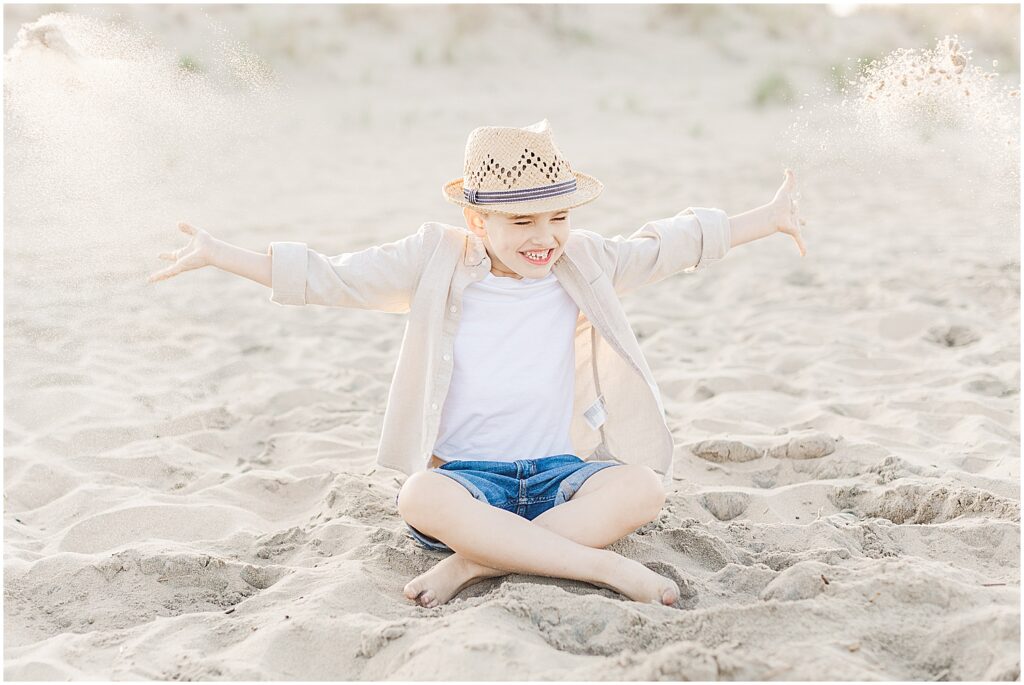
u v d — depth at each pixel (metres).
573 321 2.82
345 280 2.68
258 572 2.69
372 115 12.66
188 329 5.29
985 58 16.38
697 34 18.72
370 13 16.48
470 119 12.92
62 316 5.32
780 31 19.23
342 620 2.30
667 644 2.13
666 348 5.00
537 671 2.00
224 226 7.19
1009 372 4.35
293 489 3.38
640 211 8.07
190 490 3.44
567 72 16.34
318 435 3.91
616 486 2.53
